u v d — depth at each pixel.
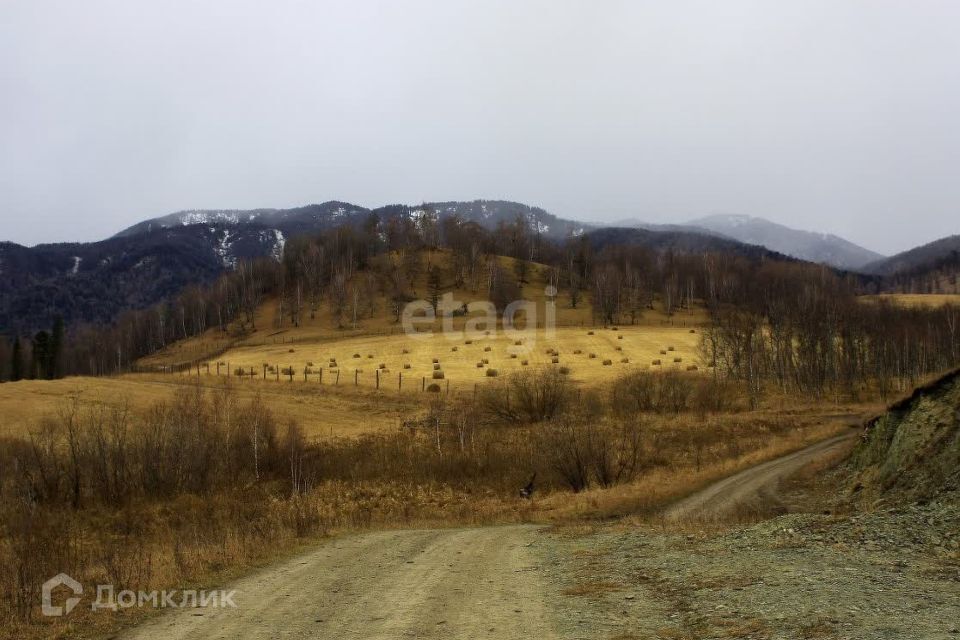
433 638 8.38
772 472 29.41
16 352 109.88
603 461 31.69
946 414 19.12
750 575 10.68
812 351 66.69
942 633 7.05
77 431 34.12
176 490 31.28
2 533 22.98
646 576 11.47
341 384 64.31
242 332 122.50
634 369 68.56
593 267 150.00
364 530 20.30
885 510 15.44
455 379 66.00
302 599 10.91
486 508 26.72
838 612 8.12
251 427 38.09
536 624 8.80
